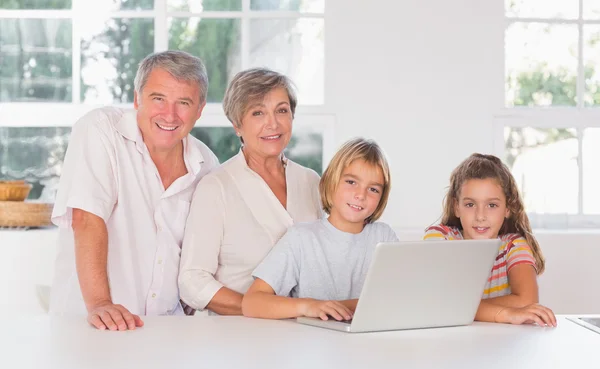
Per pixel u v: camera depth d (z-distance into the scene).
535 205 4.33
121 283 2.42
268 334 1.82
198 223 2.42
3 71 4.27
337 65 4.17
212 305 2.36
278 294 2.24
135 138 2.46
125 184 2.44
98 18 4.26
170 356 1.56
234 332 1.84
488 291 2.48
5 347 1.64
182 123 2.44
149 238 2.46
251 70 2.49
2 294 3.94
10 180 4.24
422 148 4.17
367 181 2.26
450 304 1.95
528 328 1.96
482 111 4.20
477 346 1.71
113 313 1.89
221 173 2.49
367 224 2.36
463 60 4.18
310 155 4.21
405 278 1.86
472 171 2.55
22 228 4.07
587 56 4.39
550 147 4.33
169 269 2.46
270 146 2.47
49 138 4.28
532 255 2.47
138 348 1.64
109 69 4.28
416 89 4.17
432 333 1.87
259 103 2.44
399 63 4.16
